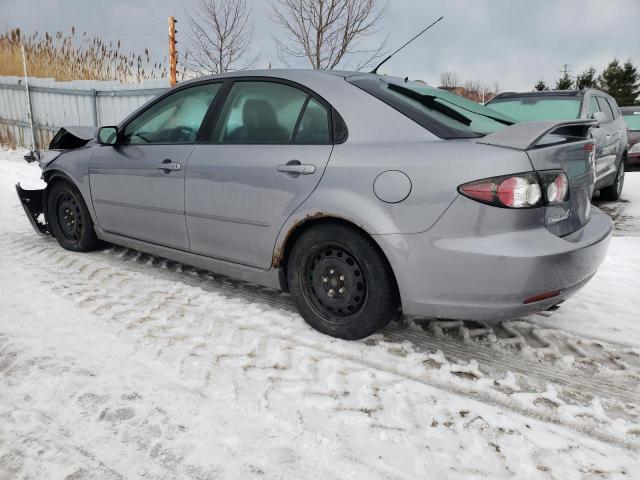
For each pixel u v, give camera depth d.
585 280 2.49
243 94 3.16
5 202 6.64
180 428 2.01
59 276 3.67
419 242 2.37
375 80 2.97
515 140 2.28
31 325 2.86
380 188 2.44
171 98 3.58
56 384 2.28
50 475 1.76
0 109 13.63
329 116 2.75
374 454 1.90
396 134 2.54
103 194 3.87
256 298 3.39
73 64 13.59
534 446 1.98
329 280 2.77
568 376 2.52
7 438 1.93
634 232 5.77
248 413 2.12
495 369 2.56
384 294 2.56
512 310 2.29
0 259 4.05
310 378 2.40
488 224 2.23
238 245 3.07
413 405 2.21
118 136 3.80
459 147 2.34
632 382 2.48
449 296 2.38
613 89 52.03
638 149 9.60
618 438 2.05
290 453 1.89
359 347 2.71
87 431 1.98
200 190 3.18
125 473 1.78
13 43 14.35
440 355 2.66
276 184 2.81
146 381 2.33
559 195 2.35
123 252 4.31
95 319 2.96
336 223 2.65
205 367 2.46
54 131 12.59
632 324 3.18
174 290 3.46
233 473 1.79
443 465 1.86
